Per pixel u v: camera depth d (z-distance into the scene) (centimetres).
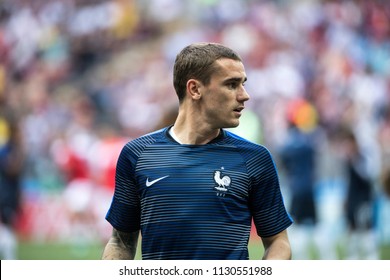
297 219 4156
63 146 6450
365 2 8894
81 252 4684
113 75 8688
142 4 9500
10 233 3866
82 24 9400
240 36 8562
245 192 1329
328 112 7438
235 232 1309
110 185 5056
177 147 1363
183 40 8838
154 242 1320
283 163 4200
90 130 7556
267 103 7569
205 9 9112
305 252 4147
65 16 9444
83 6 9500
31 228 5709
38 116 7862
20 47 9131
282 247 1344
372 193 4066
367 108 7612
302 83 7900
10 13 9438
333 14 8731
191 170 1330
